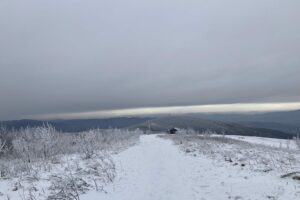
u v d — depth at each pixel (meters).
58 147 32.25
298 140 30.12
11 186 14.79
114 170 18.80
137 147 35.59
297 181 12.11
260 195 11.52
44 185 14.73
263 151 22.70
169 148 31.22
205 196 12.71
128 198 13.59
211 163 18.91
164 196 13.43
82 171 17.80
